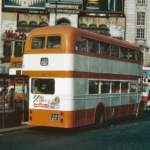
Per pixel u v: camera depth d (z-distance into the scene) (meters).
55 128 14.38
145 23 45.53
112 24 44.25
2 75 12.78
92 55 13.44
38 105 12.56
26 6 43.06
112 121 17.94
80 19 43.97
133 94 18.00
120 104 16.25
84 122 12.90
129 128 14.39
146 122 17.36
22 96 13.29
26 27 42.81
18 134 12.22
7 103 13.12
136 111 18.55
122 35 44.47
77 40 12.44
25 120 13.54
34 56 12.70
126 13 45.03
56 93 12.20
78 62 12.45
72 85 12.11
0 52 42.50
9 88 13.09
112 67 15.27
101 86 14.29
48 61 12.38
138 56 18.69
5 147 9.38
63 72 12.09
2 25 42.62
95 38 13.71
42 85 12.57
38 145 9.73
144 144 10.02
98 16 44.22
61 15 42.88
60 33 12.26
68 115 12.03
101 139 11.03
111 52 15.21
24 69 12.91
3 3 42.72
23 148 9.22
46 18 43.22
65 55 12.09
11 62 25.91
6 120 13.16
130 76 17.47
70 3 42.88
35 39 12.76
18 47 42.88
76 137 11.52
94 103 13.66
